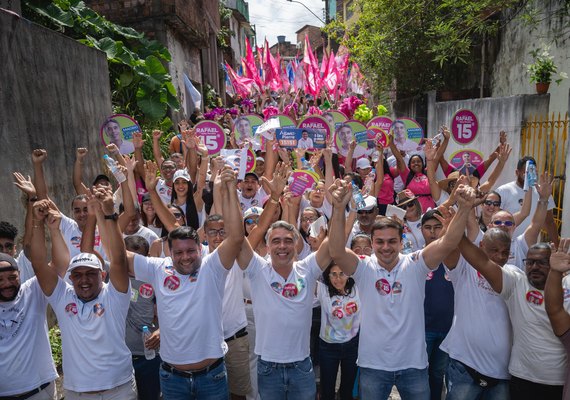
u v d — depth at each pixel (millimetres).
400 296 3539
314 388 3711
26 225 4211
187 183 5699
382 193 7773
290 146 7141
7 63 5457
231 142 8758
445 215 3807
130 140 7031
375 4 12539
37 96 6059
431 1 11578
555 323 3170
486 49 11391
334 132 8398
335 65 18516
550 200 5250
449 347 3787
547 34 8383
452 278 3783
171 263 3674
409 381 3527
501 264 3664
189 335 3504
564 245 3115
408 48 12430
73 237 5125
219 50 24562
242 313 4375
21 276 4262
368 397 3594
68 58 6980
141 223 5824
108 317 3508
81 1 11047
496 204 5129
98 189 3486
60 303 3518
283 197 5160
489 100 8883
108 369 3479
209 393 3600
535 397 3354
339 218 3445
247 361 4375
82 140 7293
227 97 26531
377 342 3564
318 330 4953
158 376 4273
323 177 7461
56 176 6418
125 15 12906
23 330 3504
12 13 5590
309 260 3770
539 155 7598
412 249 5289
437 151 7055
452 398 3689
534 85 8898
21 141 5633
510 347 3561
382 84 14664
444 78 13133
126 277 3568
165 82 11766
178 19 13062
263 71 20219
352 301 4172
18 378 3465
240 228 3518
